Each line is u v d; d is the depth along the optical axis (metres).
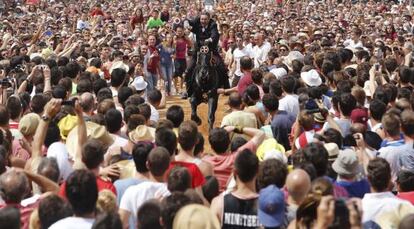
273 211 8.04
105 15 45.66
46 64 20.52
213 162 11.20
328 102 16.45
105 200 8.70
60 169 10.88
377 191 9.46
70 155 11.91
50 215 8.02
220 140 11.27
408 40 31.31
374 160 9.58
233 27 33.81
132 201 9.31
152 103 16.05
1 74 20.52
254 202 8.81
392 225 9.13
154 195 9.31
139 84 20.12
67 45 27.81
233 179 9.94
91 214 8.07
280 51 26.34
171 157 10.57
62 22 43.12
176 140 10.87
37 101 14.23
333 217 6.77
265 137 12.49
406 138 11.97
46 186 9.43
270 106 14.62
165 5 52.09
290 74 17.45
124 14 48.56
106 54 25.88
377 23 42.03
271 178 8.92
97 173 9.88
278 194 8.10
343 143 12.12
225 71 21.53
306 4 58.66
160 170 9.56
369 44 28.53
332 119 13.11
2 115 12.47
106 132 11.91
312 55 22.12
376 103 14.01
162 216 7.52
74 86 18.36
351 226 6.79
